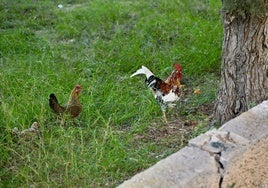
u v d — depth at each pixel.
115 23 8.70
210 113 5.96
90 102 5.90
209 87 6.57
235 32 5.15
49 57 7.21
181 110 6.05
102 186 4.59
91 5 9.49
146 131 5.56
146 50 7.53
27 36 8.16
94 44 7.75
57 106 5.62
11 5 9.42
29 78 6.53
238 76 5.24
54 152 4.98
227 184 3.64
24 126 5.51
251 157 3.76
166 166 3.44
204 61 7.20
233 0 4.95
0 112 5.62
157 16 8.79
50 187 4.59
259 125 3.93
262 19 4.98
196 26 8.27
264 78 5.19
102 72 6.89
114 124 5.72
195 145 3.67
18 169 4.82
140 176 3.34
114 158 4.89
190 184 3.34
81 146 4.98
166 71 6.96
